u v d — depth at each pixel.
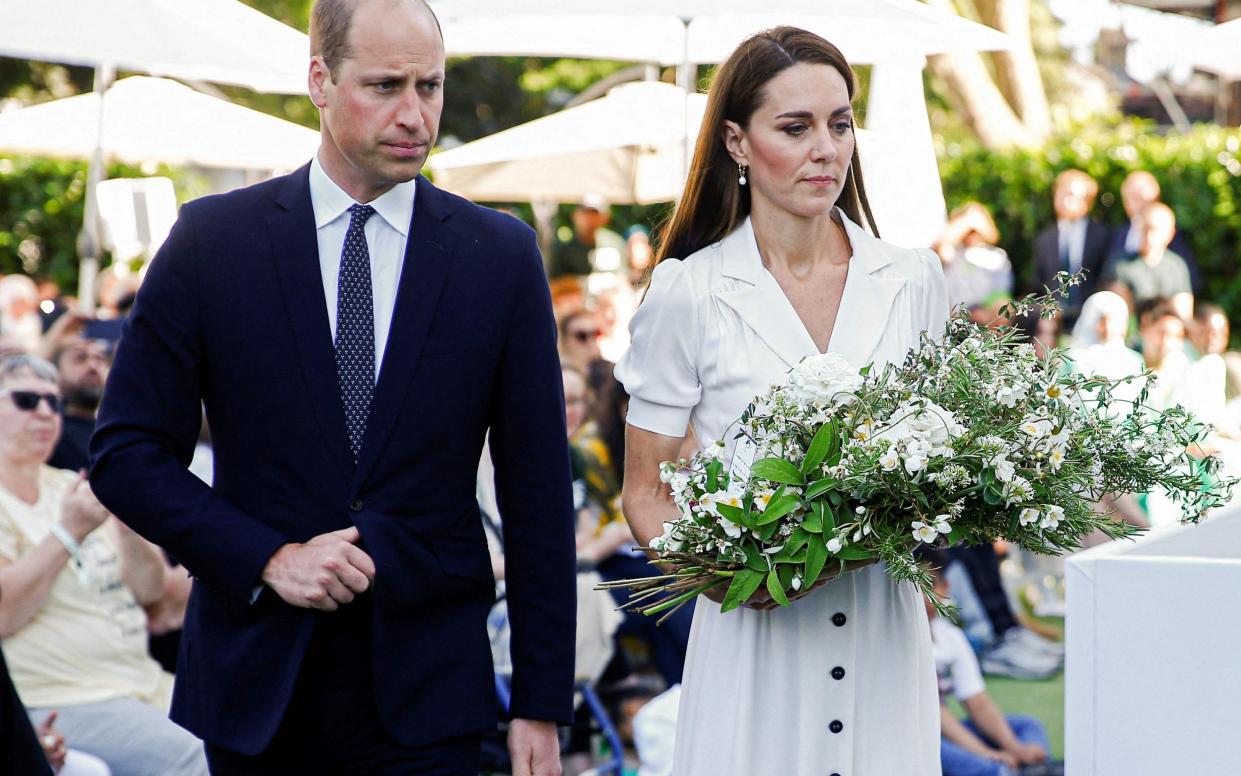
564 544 6.87
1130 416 6.33
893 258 7.00
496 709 6.80
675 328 6.86
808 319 6.86
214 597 6.63
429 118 6.36
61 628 11.10
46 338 12.98
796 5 13.01
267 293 6.50
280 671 6.45
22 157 30.48
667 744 12.62
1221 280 28.92
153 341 6.54
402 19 6.28
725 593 6.48
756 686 6.66
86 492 11.16
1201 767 5.89
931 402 6.07
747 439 6.62
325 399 6.48
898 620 6.73
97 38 14.49
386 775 6.56
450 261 6.68
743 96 6.73
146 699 11.41
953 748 14.11
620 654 13.95
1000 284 23.69
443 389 6.61
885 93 17.73
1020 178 28.53
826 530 6.01
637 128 20.33
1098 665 6.01
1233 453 16.27
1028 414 6.09
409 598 6.51
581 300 18.28
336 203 6.62
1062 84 46.78
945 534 6.08
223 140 21.12
